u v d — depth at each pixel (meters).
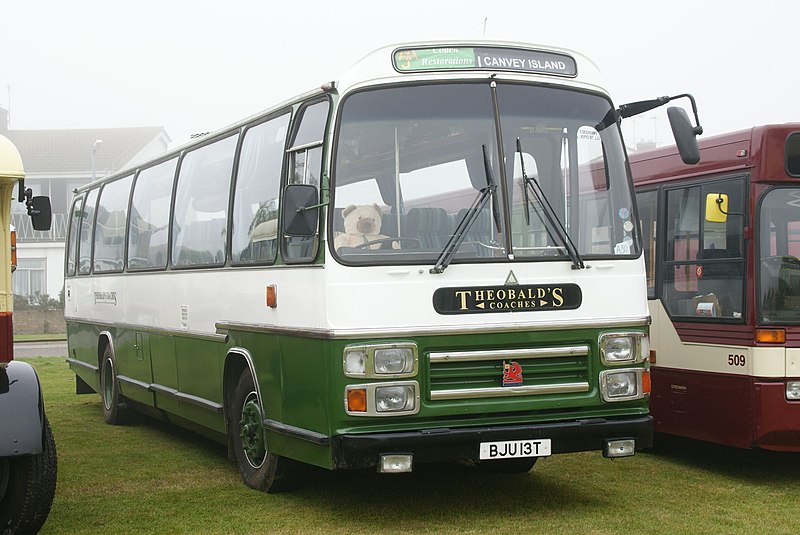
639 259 7.76
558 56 7.87
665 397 9.93
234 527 7.35
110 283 13.51
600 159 7.83
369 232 7.17
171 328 10.87
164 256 11.24
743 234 8.92
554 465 9.70
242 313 8.80
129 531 7.33
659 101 7.89
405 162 7.34
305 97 7.91
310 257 7.39
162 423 13.54
